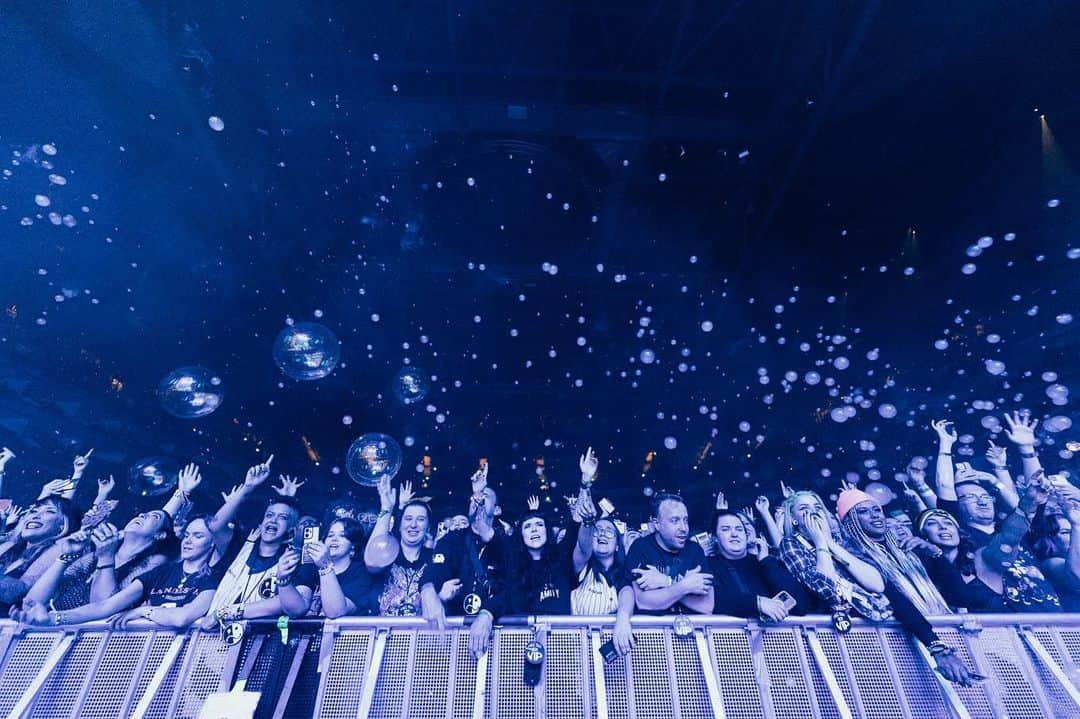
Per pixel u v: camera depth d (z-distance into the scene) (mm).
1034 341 7551
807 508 2188
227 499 2555
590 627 1919
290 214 8906
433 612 1956
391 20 6766
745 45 7160
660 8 6695
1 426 5930
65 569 2082
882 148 8094
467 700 1794
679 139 8055
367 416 12383
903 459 8383
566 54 7199
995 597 2184
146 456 7773
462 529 2348
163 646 1866
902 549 2225
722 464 11195
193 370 3332
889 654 1839
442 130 7820
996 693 1743
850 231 9797
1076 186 7059
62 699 1763
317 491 9820
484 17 6852
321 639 1868
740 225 9953
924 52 6457
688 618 1894
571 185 8477
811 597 2055
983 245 4844
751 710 1757
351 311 11469
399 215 9562
